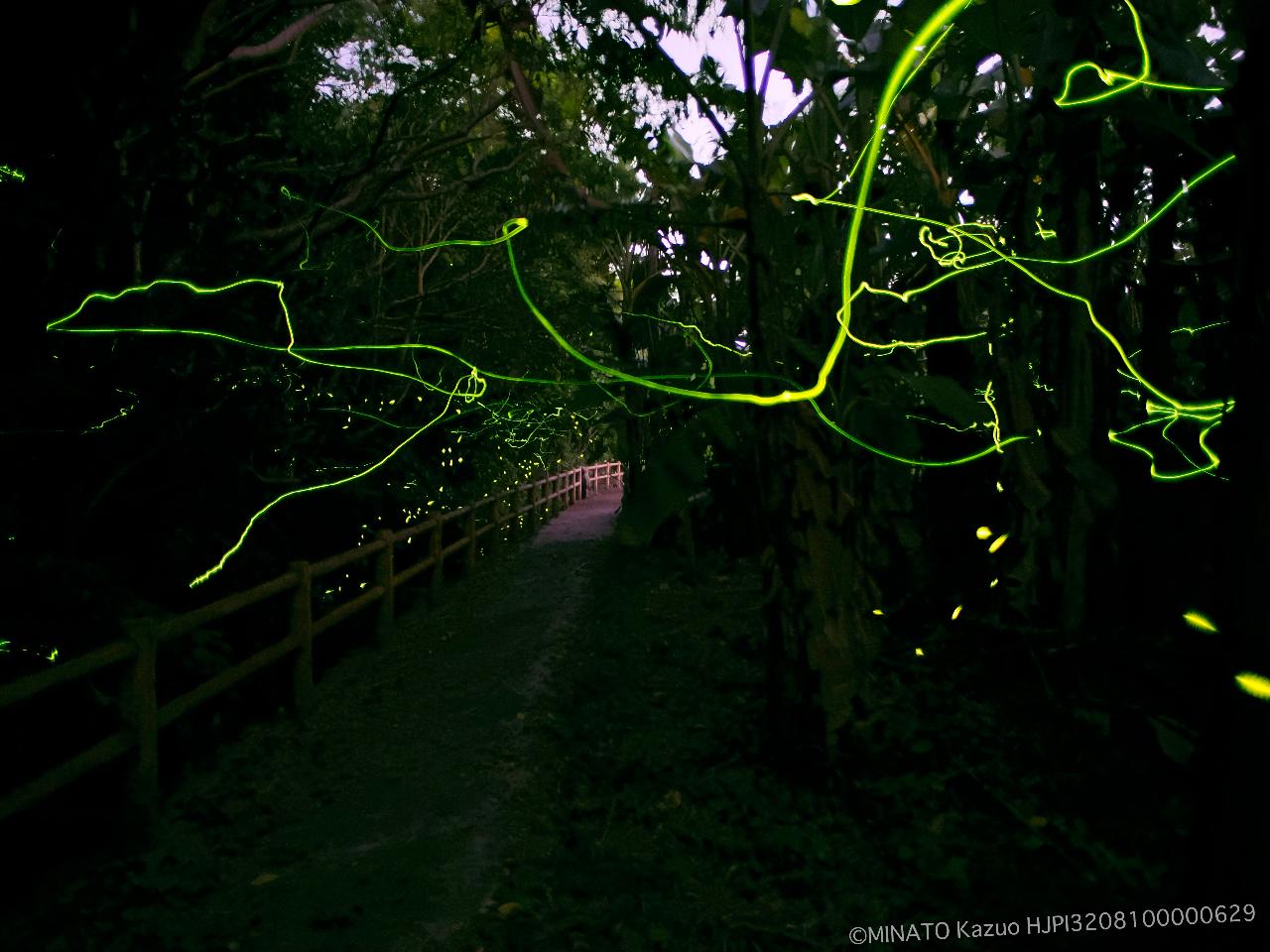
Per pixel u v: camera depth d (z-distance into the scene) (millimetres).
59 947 3586
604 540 17625
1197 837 2873
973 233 6828
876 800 4883
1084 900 3783
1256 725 2705
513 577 13703
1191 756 4602
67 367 5492
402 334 11414
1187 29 6051
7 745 4676
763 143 5719
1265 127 2672
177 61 5617
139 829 4543
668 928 3676
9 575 4668
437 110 10742
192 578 6336
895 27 6234
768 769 5402
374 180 8867
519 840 4602
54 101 5258
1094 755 5188
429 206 12961
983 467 7398
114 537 6035
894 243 6996
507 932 3617
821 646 5367
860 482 7168
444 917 3779
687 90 5500
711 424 5754
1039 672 6066
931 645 6852
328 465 9094
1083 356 6359
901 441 6500
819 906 3902
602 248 14797
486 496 15555
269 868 4332
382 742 6262
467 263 13375
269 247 8141
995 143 8633
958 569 7453
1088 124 6055
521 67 7949
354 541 9875
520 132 10406
